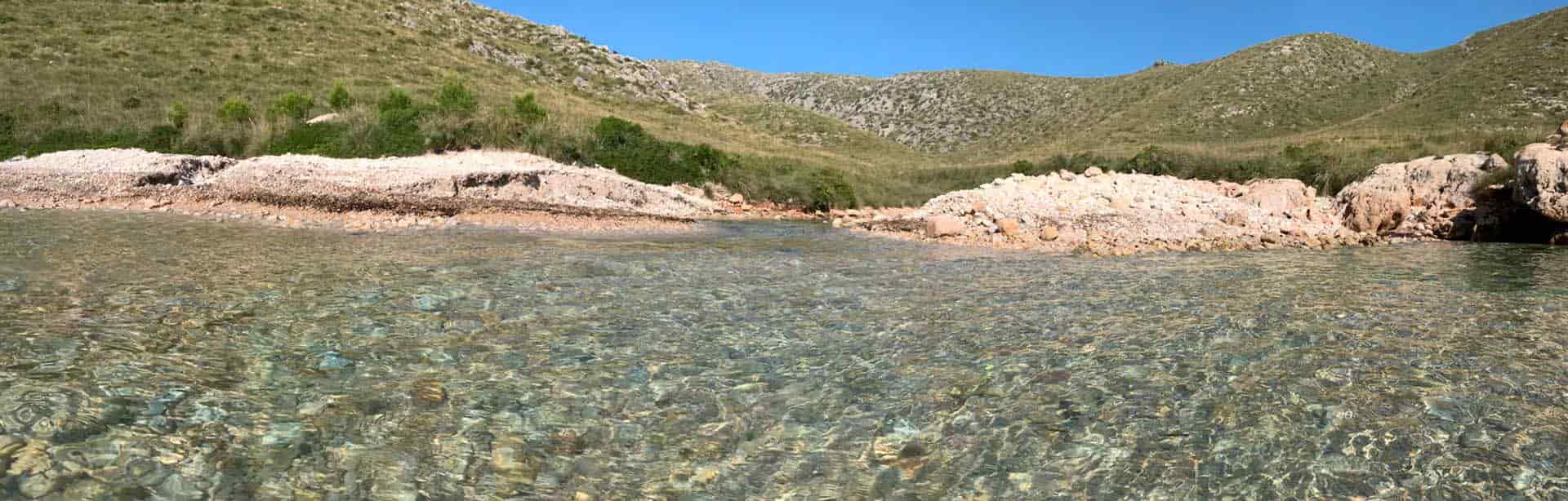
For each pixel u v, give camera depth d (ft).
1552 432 15.10
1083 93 333.21
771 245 48.14
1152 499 12.44
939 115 344.49
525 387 17.19
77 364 17.26
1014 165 129.39
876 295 29.32
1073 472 13.38
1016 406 16.51
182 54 123.65
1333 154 114.73
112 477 12.07
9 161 71.20
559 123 99.30
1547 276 36.06
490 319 23.44
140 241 38.47
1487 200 62.34
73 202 56.29
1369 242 53.57
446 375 17.79
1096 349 21.08
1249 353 20.71
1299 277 35.27
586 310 25.20
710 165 93.81
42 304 23.00
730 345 21.18
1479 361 19.93
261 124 85.40
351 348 19.70
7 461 12.30
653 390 17.24
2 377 16.10
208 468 12.58
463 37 175.11
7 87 95.09
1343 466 13.62
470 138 83.10
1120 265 39.81
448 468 13.02
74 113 91.15
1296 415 15.98
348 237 43.73
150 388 16.01
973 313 25.96
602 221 58.44
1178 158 112.16
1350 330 23.48
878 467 13.52
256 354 18.84
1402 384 18.07
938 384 17.93
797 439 14.66
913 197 107.14
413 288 27.94
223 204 57.41
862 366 19.31
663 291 29.14
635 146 93.20
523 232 50.21
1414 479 13.10
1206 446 14.44
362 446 13.75
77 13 131.95
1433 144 121.49
